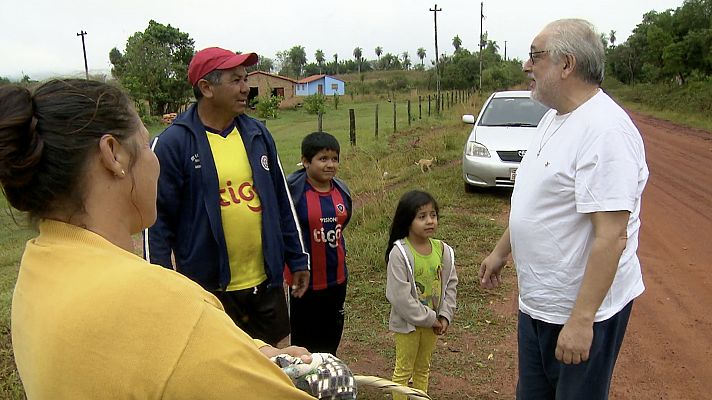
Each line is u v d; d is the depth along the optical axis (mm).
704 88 29875
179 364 1002
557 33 2236
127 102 1197
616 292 2295
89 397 974
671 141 17172
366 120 26531
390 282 3184
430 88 58000
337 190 3572
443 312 3275
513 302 4832
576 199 2172
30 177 1083
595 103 2205
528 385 2588
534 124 9156
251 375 1057
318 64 112000
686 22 43125
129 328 999
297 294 3248
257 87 54188
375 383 1636
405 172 10516
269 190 2934
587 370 2316
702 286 5230
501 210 7883
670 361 3934
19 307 1104
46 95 1098
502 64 55281
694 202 8656
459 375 3750
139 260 1121
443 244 3355
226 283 2811
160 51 33719
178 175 2715
